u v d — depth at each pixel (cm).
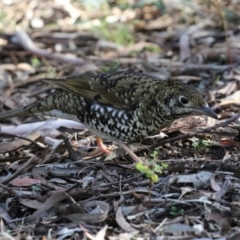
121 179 1127
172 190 1068
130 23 2056
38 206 1064
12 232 1003
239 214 984
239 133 1237
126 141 1188
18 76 1745
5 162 1232
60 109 1213
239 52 1731
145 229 972
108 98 1157
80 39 1961
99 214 1004
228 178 1092
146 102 1145
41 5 2148
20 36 1892
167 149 1231
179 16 2080
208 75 1628
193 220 984
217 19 1980
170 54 1827
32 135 1319
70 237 977
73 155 1223
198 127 1304
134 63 1755
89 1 2102
